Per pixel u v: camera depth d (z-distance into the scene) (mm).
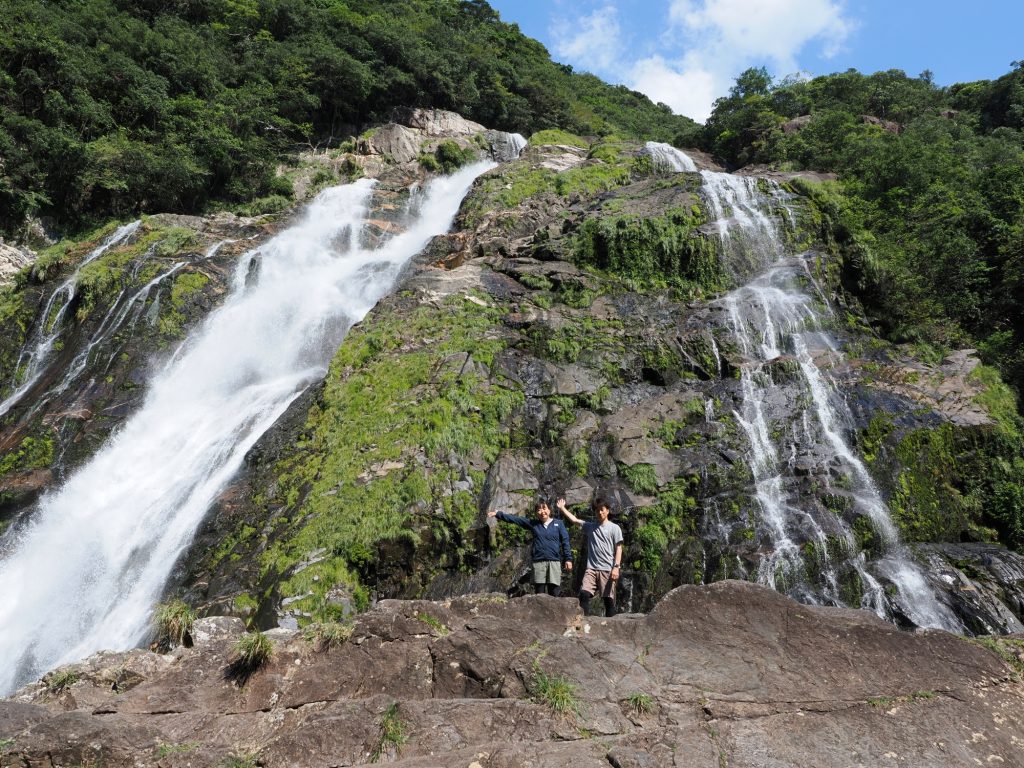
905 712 5613
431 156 40094
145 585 12094
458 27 63688
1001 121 42656
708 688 5949
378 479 12109
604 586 8039
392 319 16719
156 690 6559
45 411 17109
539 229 21078
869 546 11320
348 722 5480
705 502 11781
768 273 18125
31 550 13578
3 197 26953
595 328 16344
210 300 21031
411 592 10977
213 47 40812
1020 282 18609
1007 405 14508
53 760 5023
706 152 39469
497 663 6195
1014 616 10281
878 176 23984
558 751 5027
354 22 46688
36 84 29578
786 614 6695
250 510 12625
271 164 36250
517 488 12156
